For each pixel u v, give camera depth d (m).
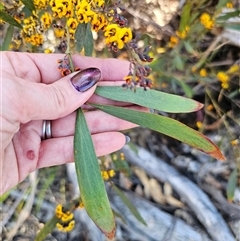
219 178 0.25
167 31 0.23
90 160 0.14
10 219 0.25
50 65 0.17
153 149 0.26
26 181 0.25
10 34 0.20
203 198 0.24
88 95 0.15
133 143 0.25
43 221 0.25
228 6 0.22
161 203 0.25
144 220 0.24
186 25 0.21
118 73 0.17
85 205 0.13
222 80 0.23
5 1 0.19
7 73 0.14
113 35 0.13
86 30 0.16
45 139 0.18
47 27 0.16
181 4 0.22
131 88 0.13
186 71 0.24
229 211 0.24
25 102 0.14
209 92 0.24
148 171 0.25
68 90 0.15
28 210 0.24
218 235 0.24
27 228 0.25
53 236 0.25
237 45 0.24
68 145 0.18
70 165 0.25
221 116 0.23
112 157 0.24
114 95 0.15
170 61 0.24
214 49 0.23
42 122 0.17
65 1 0.14
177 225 0.24
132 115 0.14
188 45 0.23
